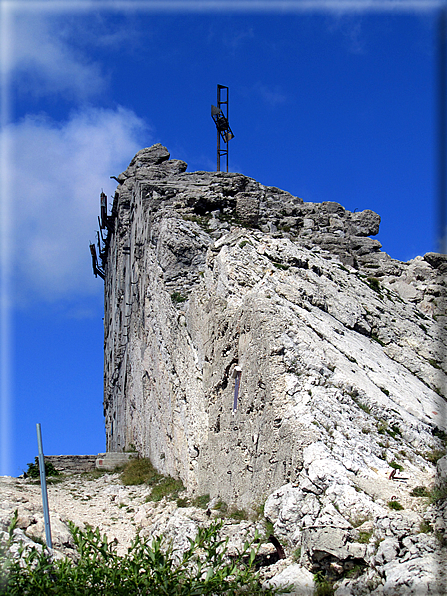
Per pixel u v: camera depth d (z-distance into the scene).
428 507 10.95
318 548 10.39
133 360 32.25
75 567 10.64
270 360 15.06
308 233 30.67
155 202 29.97
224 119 36.00
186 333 21.44
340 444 13.16
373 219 33.44
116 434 38.84
